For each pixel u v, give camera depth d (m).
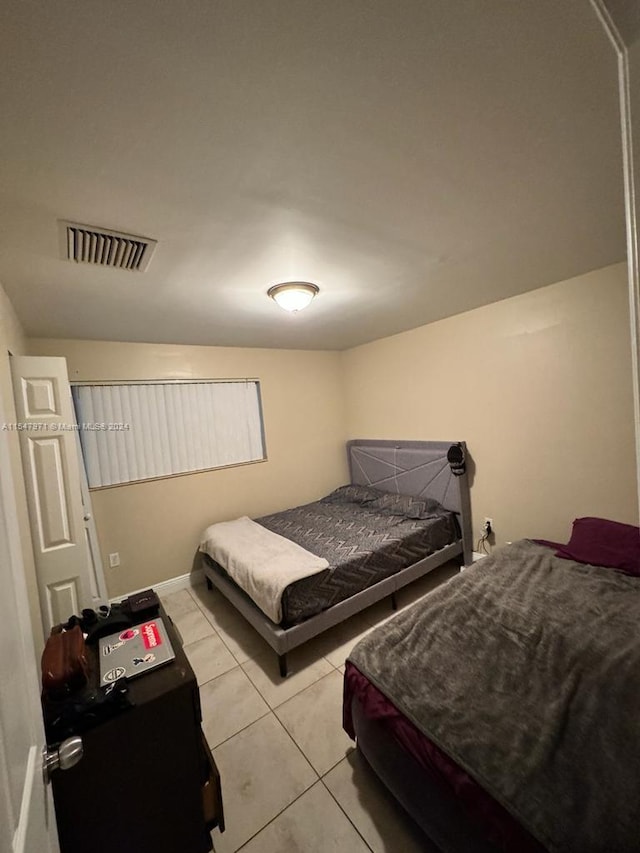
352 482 4.43
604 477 2.38
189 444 3.40
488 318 2.90
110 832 1.00
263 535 2.96
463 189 1.26
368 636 1.66
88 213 1.20
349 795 1.41
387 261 1.82
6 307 1.77
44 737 0.81
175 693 1.07
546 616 1.68
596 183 1.27
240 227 1.38
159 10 0.62
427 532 2.92
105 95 0.78
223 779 1.50
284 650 2.04
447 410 3.31
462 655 1.50
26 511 1.72
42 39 0.65
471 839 1.01
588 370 2.38
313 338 3.59
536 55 0.77
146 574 3.14
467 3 0.66
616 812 0.89
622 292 2.19
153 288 1.89
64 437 1.97
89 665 1.19
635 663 1.35
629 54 0.42
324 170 1.10
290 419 4.05
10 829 0.49
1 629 0.59
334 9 0.65
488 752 1.08
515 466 2.84
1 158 0.92
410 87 0.83
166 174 1.05
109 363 2.99
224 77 0.76
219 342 3.40
